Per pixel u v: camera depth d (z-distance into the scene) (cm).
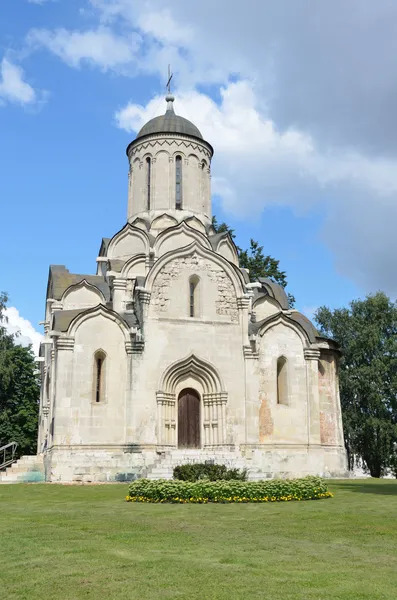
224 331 3572
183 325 3503
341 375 5475
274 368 3597
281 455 3462
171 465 3105
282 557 1111
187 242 3800
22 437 5297
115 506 1925
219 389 3472
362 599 834
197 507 1884
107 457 3191
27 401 5547
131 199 4269
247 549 1184
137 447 3238
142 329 3409
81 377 3262
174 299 3528
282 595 852
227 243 4044
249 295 3653
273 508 1848
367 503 1975
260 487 2073
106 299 3816
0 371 5231
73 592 876
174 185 4119
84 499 2195
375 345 5534
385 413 5325
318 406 3625
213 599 838
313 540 1294
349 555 1134
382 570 1010
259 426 3484
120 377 3338
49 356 4081
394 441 5391
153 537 1314
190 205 4116
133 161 4309
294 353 3659
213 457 3275
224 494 2036
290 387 3600
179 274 3572
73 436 3177
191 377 3522
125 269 3762
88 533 1367
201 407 3506
